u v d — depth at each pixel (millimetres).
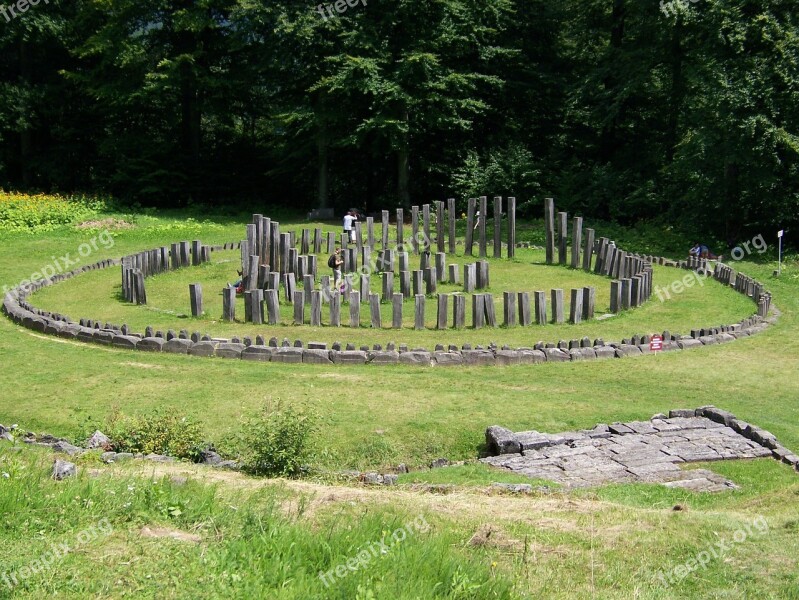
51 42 47625
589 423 14633
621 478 12016
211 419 14289
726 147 32938
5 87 46000
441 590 7273
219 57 46688
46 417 14430
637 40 42469
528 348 19125
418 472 12523
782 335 21422
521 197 43906
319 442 13469
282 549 7727
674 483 11742
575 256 30031
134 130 50531
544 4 46188
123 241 35312
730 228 35594
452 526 9125
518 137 48062
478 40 44094
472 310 22922
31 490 8789
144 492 9039
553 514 9852
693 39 39188
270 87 46562
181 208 46500
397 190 47438
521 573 7938
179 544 7781
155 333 19578
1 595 6656
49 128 50312
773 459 12930
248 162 51094
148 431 12977
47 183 50438
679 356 19312
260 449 12148
